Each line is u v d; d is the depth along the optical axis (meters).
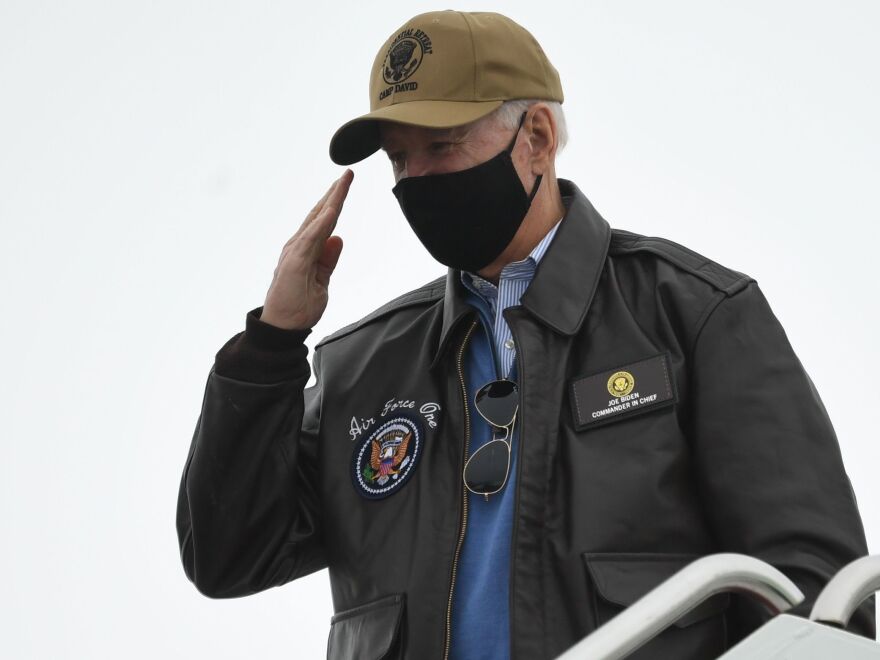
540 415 7.08
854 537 6.58
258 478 7.78
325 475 7.78
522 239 7.69
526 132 7.69
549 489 6.92
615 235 7.91
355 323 8.49
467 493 7.21
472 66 7.58
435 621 6.99
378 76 7.81
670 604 4.85
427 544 7.18
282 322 7.88
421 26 7.77
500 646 6.82
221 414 7.76
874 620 6.20
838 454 6.88
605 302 7.42
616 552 6.71
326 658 7.68
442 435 7.49
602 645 4.66
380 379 7.94
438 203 7.51
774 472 6.71
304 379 7.89
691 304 7.18
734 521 6.72
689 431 6.99
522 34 7.88
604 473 6.86
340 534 7.59
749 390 6.91
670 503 6.81
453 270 7.86
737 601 6.76
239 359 7.80
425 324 8.05
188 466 7.97
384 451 7.61
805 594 6.36
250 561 7.86
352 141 7.71
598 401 7.05
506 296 7.63
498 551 6.94
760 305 7.23
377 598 7.27
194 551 7.90
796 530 6.54
